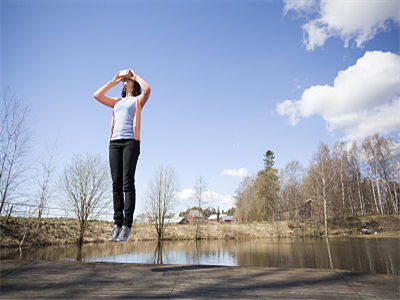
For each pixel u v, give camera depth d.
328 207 29.69
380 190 36.47
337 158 34.56
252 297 1.35
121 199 2.15
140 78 2.45
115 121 2.30
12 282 1.49
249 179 50.47
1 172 14.00
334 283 1.54
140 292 1.40
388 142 35.34
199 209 30.25
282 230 29.92
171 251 15.77
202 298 1.33
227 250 16.38
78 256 12.16
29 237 15.48
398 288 1.46
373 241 19.91
